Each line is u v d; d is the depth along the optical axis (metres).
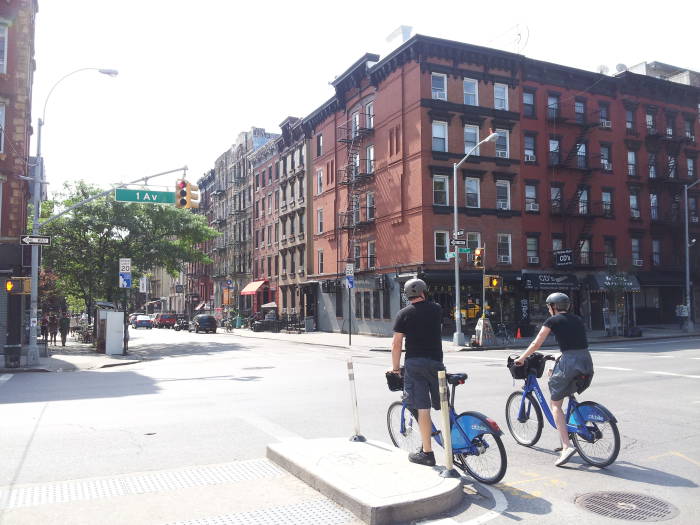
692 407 9.62
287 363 18.70
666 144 40.09
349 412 9.30
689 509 4.85
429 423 5.47
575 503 4.99
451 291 31.42
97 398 11.27
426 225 30.95
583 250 36.38
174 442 7.30
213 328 46.94
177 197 20.03
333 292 40.56
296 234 47.59
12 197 24.05
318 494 5.10
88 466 6.20
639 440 7.32
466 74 32.69
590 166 36.53
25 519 4.54
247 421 8.65
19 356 18.12
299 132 46.97
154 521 4.49
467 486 5.46
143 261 33.59
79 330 40.38
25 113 24.91
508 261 32.94
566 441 6.18
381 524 4.40
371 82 35.53
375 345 28.30
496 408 9.41
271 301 53.16
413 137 31.86
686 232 34.66
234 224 63.88
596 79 37.25
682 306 33.72
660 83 39.47
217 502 4.93
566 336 6.27
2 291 23.64
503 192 33.34
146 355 23.98
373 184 35.75
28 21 24.98
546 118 35.22
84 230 31.83
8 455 6.68
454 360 19.42
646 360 18.11
